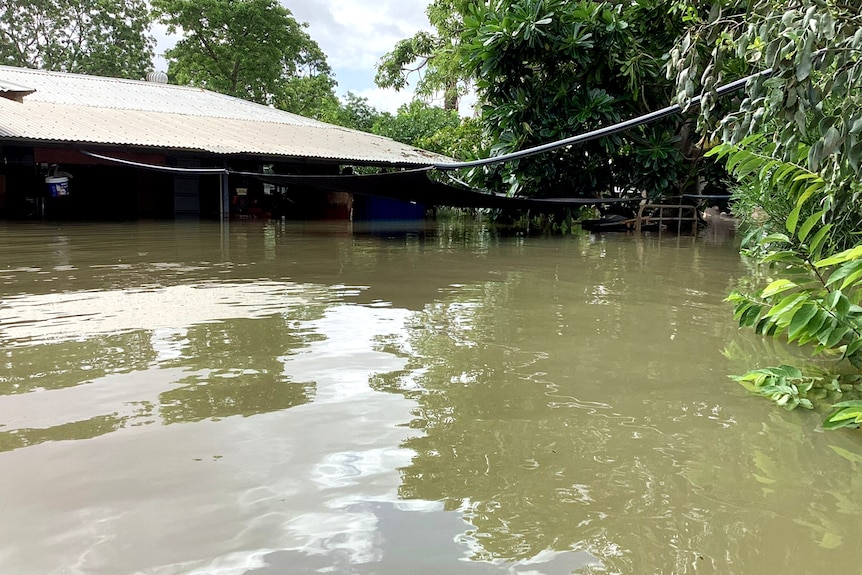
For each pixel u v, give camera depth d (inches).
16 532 45.6
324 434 64.3
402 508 50.1
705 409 73.7
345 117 925.2
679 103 99.1
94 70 944.3
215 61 908.0
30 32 941.8
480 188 388.5
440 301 138.9
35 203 417.4
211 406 71.6
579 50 313.0
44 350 93.3
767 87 85.7
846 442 64.7
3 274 163.8
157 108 484.7
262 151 366.9
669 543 46.1
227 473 55.3
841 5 75.9
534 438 64.4
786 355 97.4
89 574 40.9
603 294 151.4
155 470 55.6
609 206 411.8
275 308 127.0
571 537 46.6
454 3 527.5
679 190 364.5
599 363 92.0
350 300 137.6
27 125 329.4
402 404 73.5
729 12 123.7
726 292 155.5
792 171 92.4
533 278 177.0
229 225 363.9
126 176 451.8
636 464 58.9
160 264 188.7
